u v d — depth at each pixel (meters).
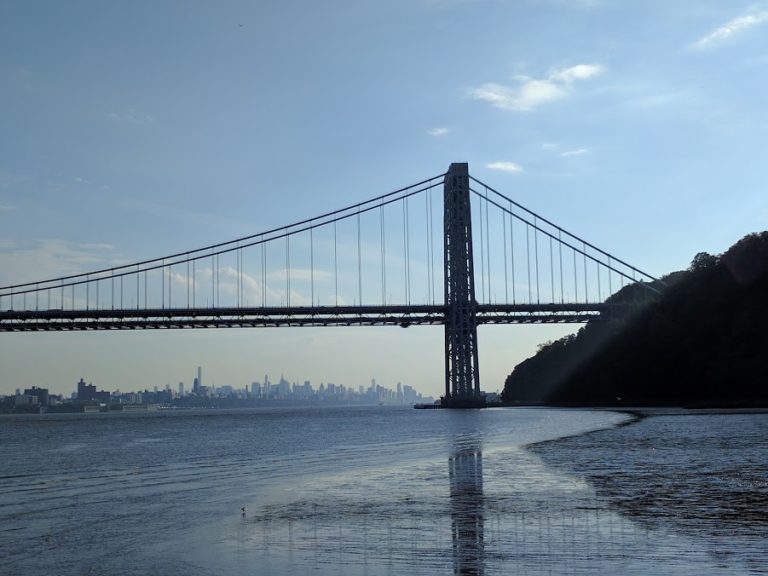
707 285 113.81
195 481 29.41
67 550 15.67
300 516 19.11
